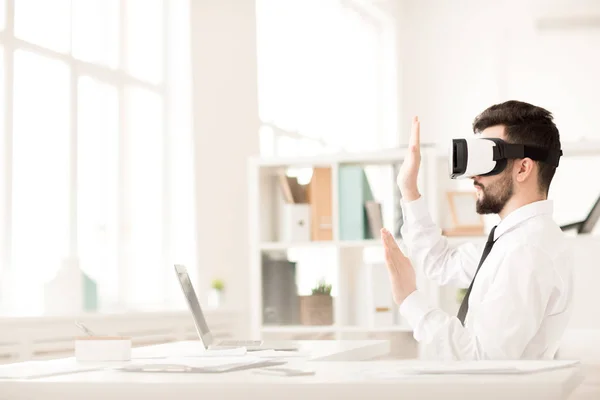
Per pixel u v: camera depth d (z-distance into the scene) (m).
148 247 6.10
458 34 9.92
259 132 7.07
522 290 2.12
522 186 2.34
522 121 2.35
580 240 4.53
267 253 5.29
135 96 6.07
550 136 2.36
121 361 2.09
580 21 9.32
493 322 2.10
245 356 2.22
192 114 6.39
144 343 5.30
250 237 5.27
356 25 9.45
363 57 9.57
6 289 4.91
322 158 5.17
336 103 8.95
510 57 9.74
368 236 5.16
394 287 2.14
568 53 9.55
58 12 5.41
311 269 5.57
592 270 4.50
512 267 2.14
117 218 5.83
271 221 5.29
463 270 2.75
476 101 9.84
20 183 5.06
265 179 5.32
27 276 5.05
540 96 9.62
